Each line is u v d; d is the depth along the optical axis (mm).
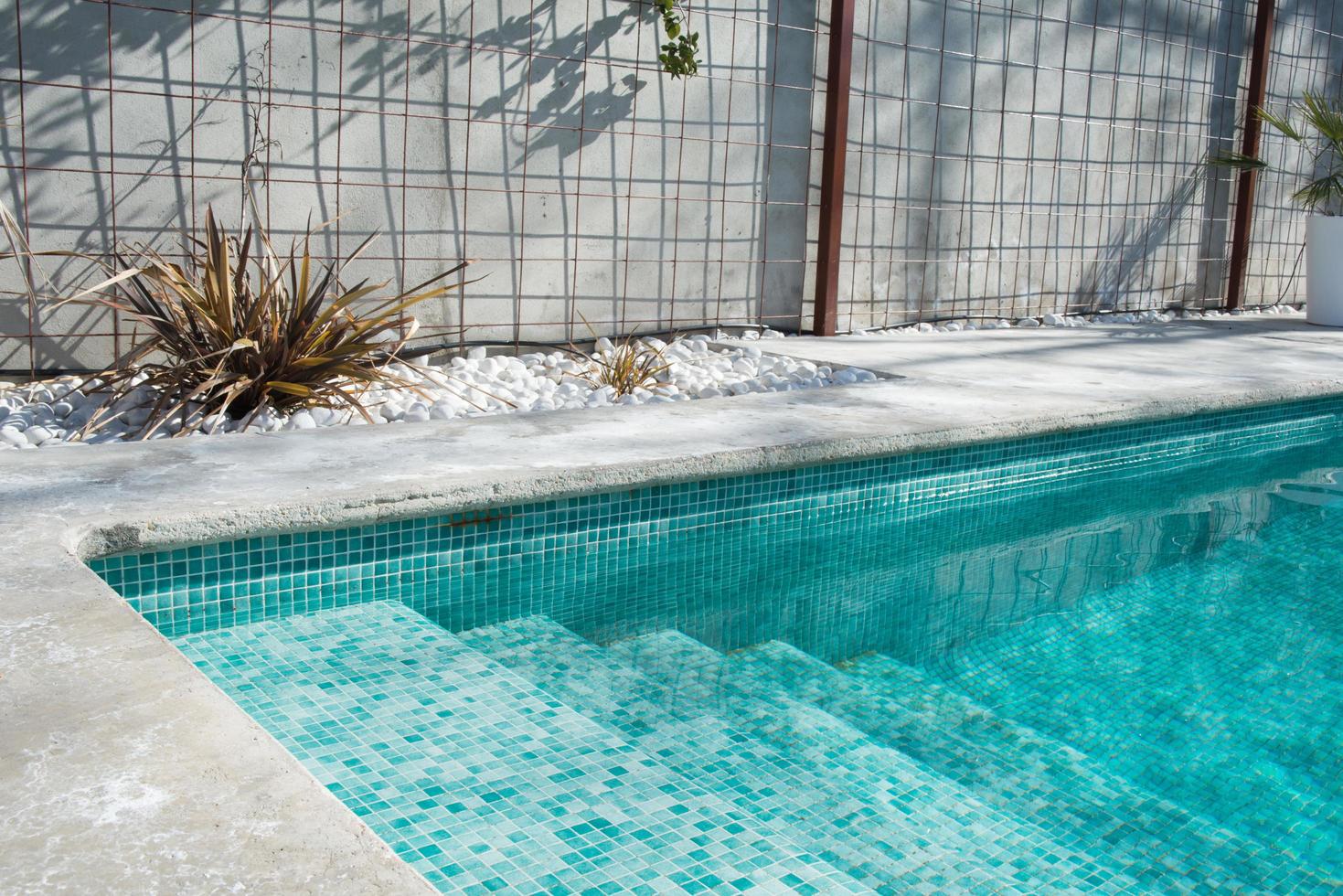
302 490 2523
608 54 5219
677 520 3080
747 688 2240
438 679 2199
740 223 5840
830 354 5203
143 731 1418
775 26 5711
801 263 6121
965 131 6734
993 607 2766
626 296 5523
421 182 4832
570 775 1825
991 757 1967
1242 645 2557
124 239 4246
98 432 3559
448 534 2713
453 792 1751
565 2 5051
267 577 2482
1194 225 8281
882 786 1840
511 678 2229
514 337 5195
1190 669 2400
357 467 2750
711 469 3010
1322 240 7449
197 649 2303
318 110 4543
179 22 4211
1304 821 1782
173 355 3959
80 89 4082
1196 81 7957
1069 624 2658
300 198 4574
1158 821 1763
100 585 1938
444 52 4781
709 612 2691
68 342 4195
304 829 1209
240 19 4320
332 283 4695
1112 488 3973
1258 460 4461
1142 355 5504
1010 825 1735
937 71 6516
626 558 3002
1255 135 8133
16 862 1120
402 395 4094
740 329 5941
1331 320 7477
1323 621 2725
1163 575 3037
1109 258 7777
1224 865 1644
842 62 5762
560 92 5117
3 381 4105
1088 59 7262
